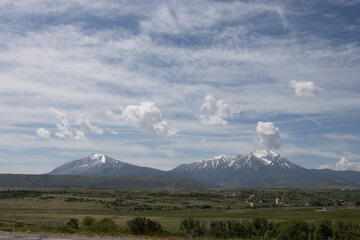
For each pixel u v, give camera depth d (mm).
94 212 148250
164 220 113375
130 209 169250
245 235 66562
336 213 157875
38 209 147500
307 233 55562
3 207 145000
